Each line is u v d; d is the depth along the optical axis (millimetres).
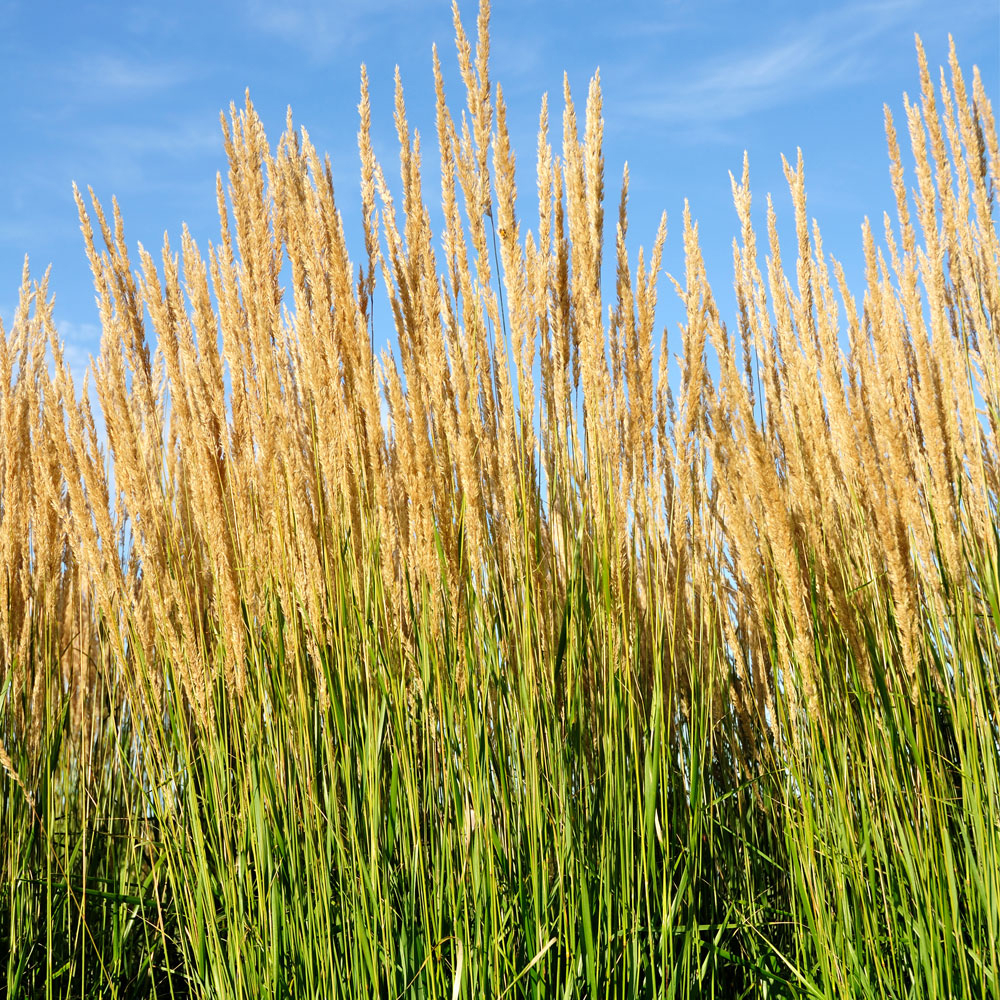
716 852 2510
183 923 2281
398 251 2365
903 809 1923
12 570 2701
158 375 3111
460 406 1992
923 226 2535
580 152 2191
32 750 2736
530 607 2115
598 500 2162
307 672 2291
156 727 2369
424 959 1917
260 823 2123
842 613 1948
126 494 2326
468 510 2025
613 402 2389
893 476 1923
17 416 2736
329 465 2221
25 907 2533
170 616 2514
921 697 2061
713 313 2588
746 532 1945
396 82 2238
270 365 2271
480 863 1924
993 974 1735
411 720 2150
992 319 2578
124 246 2521
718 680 2645
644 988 1932
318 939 2004
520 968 1903
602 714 2244
